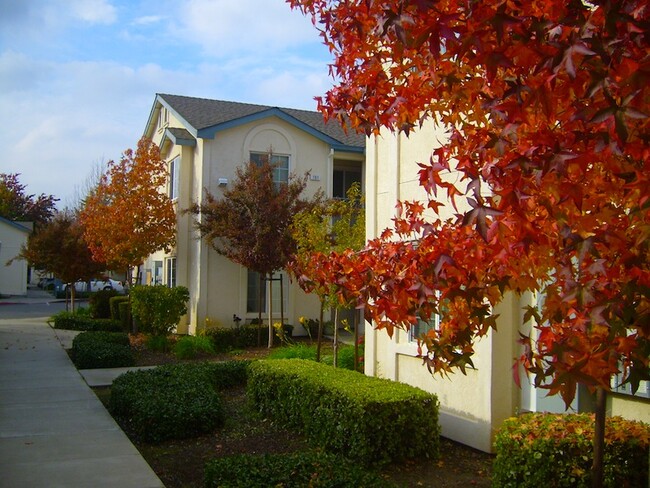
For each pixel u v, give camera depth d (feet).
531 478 15.81
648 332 7.38
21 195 182.80
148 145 60.39
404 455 20.93
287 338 53.06
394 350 27.78
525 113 7.98
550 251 8.80
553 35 7.40
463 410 23.44
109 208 59.26
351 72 12.67
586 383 7.40
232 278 57.82
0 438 23.16
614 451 15.57
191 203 56.44
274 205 51.42
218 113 63.46
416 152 27.04
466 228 9.46
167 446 23.76
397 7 8.79
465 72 10.37
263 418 27.68
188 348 46.78
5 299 128.57
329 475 16.19
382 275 10.83
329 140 61.77
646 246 7.21
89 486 17.95
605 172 8.10
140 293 51.98
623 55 7.13
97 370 39.99
